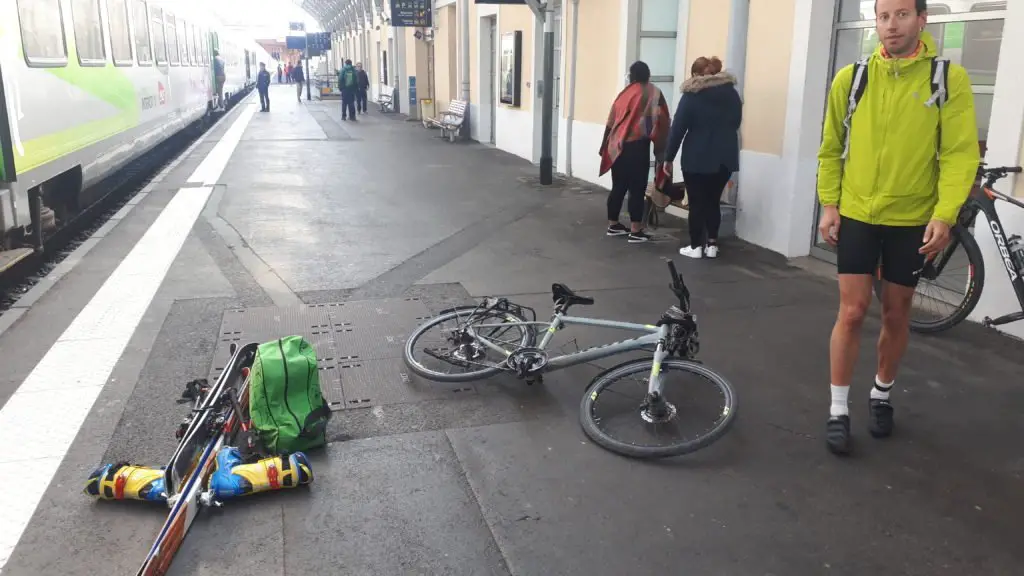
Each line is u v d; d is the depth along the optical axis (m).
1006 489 3.27
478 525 3.01
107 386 4.17
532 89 13.91
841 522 3.05
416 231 8.16
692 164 6.70
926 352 4.70
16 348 4.70
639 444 3.59
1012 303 4.93
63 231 8.16
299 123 23.05
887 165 3.27
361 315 5.38
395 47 28.33
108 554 2.82
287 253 7.14
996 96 4.88
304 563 2.78
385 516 3.06
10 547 2.84
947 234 3.16
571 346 4.87
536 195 10.38
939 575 2.74
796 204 6.90
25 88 6.18
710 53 8.22
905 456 3.54
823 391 4.21
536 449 3.58
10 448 3.52
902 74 3.21
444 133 18.66
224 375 3.63
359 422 3.81
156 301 5.64
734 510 3.12
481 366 4.27
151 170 13.62
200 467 3.08
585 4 11.06
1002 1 5.14
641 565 2.79
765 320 5.32
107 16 9.23
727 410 3.53
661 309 5.58
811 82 6.64
